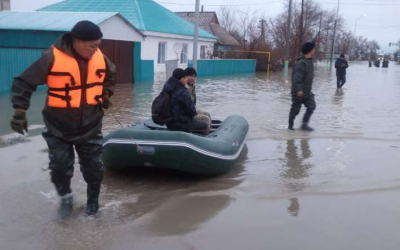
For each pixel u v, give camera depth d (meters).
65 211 4.33
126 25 19.89
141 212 4.42
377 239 3.87
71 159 4.19
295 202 4.75
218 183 5.41
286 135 8.44
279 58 38.75
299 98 8.78
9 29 18.59
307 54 8.70
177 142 5.15
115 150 5.27
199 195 4.95
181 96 6.00
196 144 5.23
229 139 5.92
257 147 7.40
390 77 32.09
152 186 5.29
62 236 3.82
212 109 11.94
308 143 7.74
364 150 7.23
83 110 4.00
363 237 3.91
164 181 5.48
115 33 19.08
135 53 19.30
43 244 3.67
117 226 4.05
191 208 4.55
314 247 3.71
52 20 19.00
